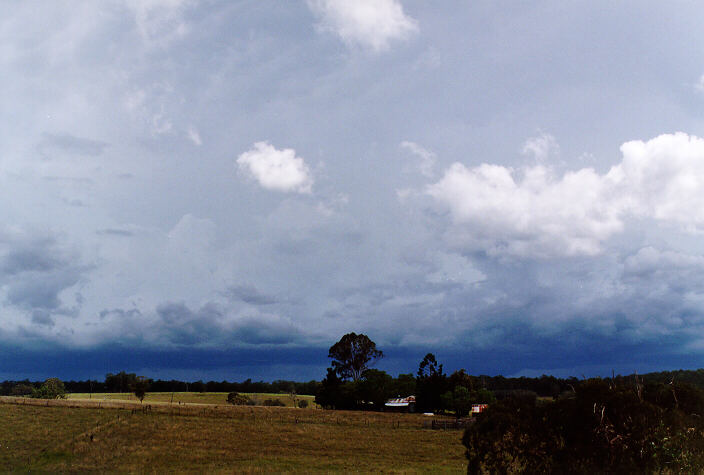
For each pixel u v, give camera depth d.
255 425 71.31
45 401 82.50
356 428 72.88
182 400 145.62
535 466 30.58
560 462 30.09
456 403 97.00
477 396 107.19
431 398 107.62
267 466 52.09
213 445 60.53
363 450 60.09
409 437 67.69
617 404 29.16
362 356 131.62
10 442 59.94
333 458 56.03
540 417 31.19
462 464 53.28
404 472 48.59
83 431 64.50
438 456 57.31
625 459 28.45
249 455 56.81
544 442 30.73
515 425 31.25
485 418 32.25
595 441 29.19
